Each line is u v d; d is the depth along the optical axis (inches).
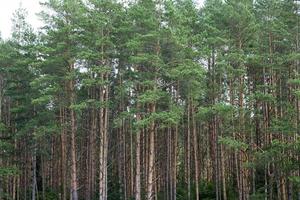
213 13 1250.0
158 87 1178.0
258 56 1125.7
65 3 1226.0
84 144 1681.8
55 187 1796.3
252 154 1138.0
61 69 1263.5
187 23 1197.1
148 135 1365.7
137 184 1127.6
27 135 1513.3
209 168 1663.4
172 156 1478.8
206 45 1175.0
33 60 1285.7
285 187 1220.5
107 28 1194.6
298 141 995.9
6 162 1572.3
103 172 1198.9
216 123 1309.1
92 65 1229.1
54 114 1341.0
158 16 1106.7
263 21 1232.2
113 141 1770.4
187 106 1368.1
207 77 1299.2
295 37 1220.5
